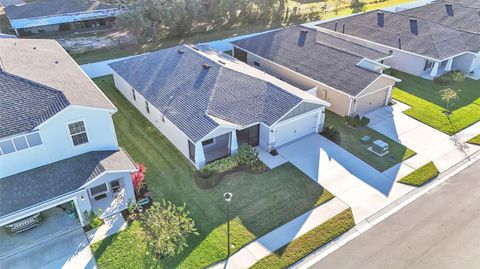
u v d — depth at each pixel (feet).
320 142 80.79
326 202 63.57
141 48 134.72
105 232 56.75
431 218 59.88
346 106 89.35
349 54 100.63
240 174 70.33
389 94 95.30
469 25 135.85
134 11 138.00
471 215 60.34
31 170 58.39
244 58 120.26
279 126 75.77
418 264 51.62
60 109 57.00
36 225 57.00
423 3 199.62
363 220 59.77
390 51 119.03
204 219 59.72
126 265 51.47
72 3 156.76
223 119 71.92
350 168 72.33
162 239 50.65
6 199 52.95
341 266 51.57
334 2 204.13
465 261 51.98
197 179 67.72
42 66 74.23
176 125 72.79
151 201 63.26
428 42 115.03
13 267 51.01
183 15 143.64
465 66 117.80
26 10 148.36
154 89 85.46
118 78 100.58
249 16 165.58
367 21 133.08
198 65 87.40
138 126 86.53
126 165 60.85
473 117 90.58
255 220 59.62
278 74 107.04
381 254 53.31
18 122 55.77
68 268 50.98
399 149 78.54
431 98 100.68
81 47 132.77
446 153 77.20
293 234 56.90
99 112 60.90
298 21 170.60
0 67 65.16
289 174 70.44
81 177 57.31
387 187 67.26
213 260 52.42
